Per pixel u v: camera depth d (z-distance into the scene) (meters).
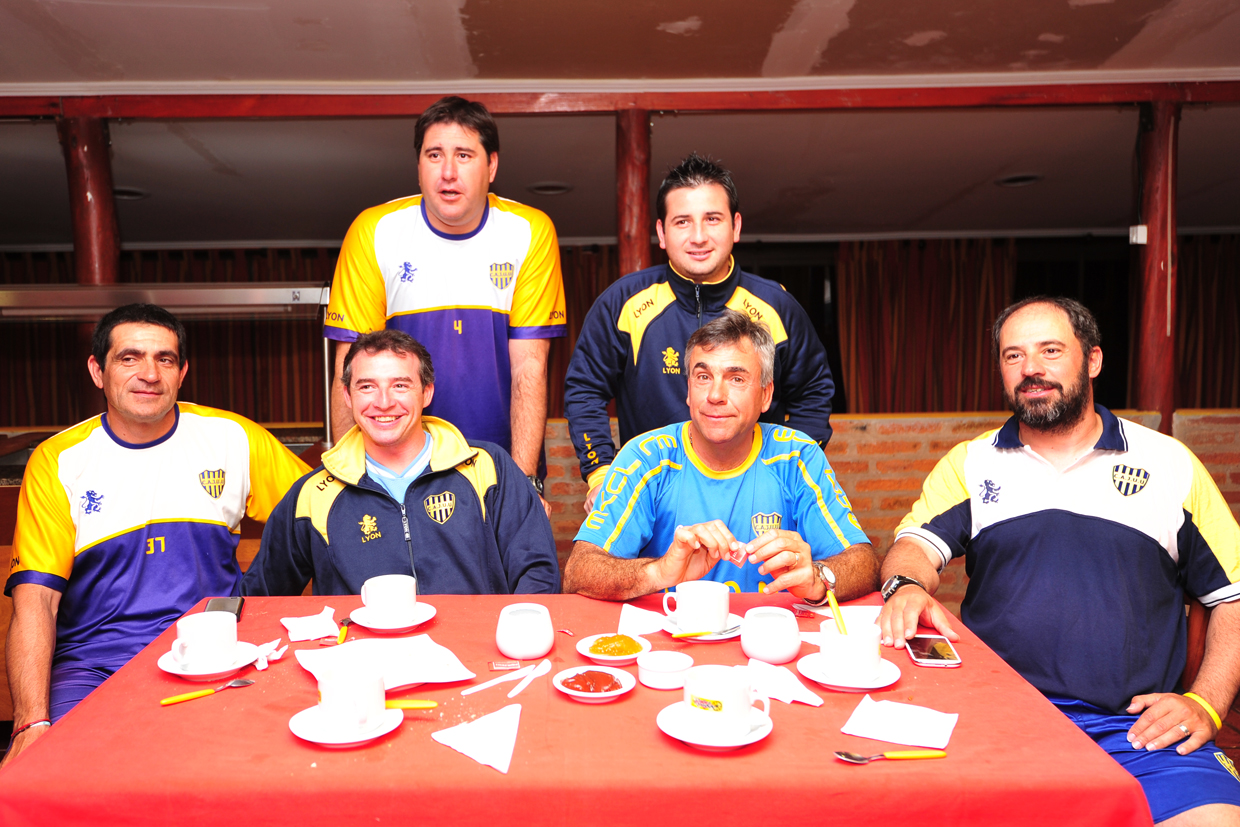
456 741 0.89
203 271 7.77
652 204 5.87
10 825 0.81
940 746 0.88
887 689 1.04
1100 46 3.65
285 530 1.69
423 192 2.15
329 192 5.88
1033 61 3.84
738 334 1.52
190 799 0.81
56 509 1.74
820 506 1.62
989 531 1.60
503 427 2.28
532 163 5.23
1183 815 1.20
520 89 4.01
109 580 1.78
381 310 2.23
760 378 1.56
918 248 8.00
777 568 1.34
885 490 3.42
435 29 3.34
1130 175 5.68
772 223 7.42
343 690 0.91
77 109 3.94
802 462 1.65
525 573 1.70
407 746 0.89
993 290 7.93
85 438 1.79
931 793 0.80
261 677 1.09
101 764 0.85
